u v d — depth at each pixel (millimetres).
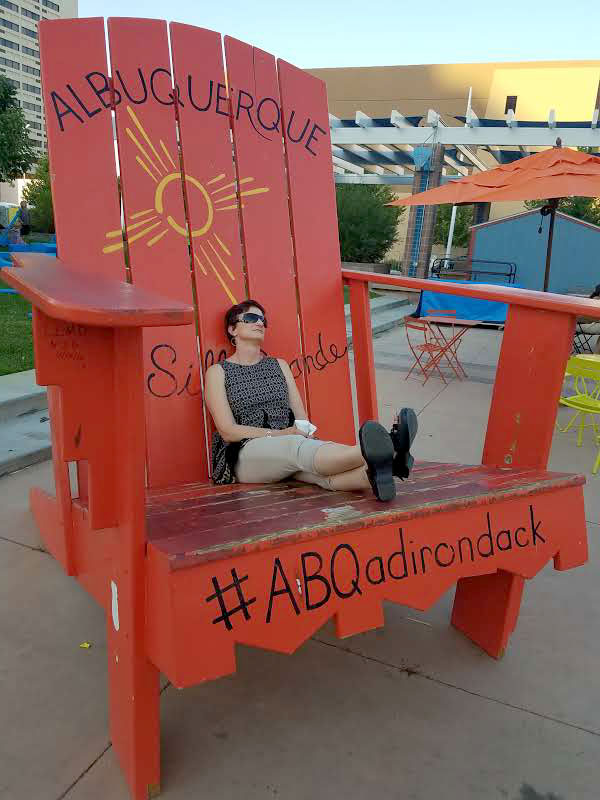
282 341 2811
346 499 1760
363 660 2076
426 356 8219
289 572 1416
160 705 1816
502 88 25562
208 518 1563
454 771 1627
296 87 2871
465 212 22344
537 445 2117
